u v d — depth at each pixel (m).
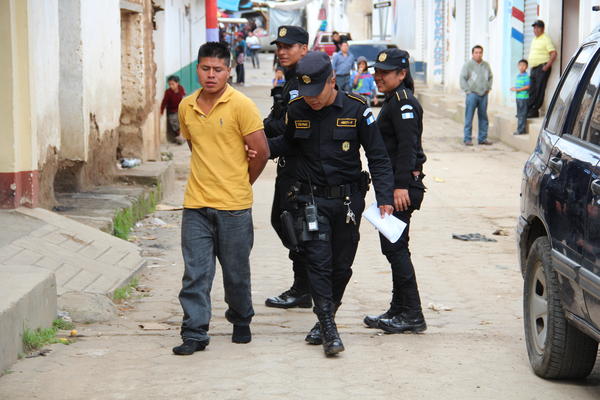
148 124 27.80
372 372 10.30
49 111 18.70
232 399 9.32
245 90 65.81
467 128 38.53
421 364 10.65
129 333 12.09
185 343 10.99
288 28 12.55
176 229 20.83
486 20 48.16
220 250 11.04
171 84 37.00
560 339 9.62
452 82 53.66
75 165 21.11
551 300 9.72
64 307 12.92
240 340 11.54
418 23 63.25
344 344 11.56
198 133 10.80
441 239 20.45
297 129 11.04
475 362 10.77
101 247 16.20
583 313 8.97
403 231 11.95
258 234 20.66
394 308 12.49
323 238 11.05
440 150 37.22
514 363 10.76
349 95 11.09
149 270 16.70
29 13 16.81
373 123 11.15
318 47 68.75
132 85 26.73
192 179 10.95
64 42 20.52
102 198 20.78
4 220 16.06
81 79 20.66
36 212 16.84
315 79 10.61
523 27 42.31
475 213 23.83
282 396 9.42
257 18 121.94
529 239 11.09
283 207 12.02
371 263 17.84
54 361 10.59
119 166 25.81
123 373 10.17
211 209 10.83
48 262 14.47
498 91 45.22
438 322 13.26
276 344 11.56
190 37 47.72
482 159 34.41
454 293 15.47
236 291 11.22
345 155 11.06
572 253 9.23
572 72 11.00
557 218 9.73
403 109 11.52
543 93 37.16
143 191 22.52
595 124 9.61
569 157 9.81
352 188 11.23
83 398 9.30
